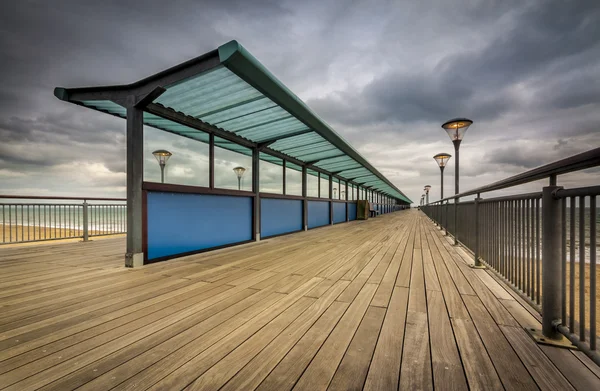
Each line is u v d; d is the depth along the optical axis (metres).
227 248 5.61
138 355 1.52
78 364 1.42
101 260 4.29
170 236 4.41
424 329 1.87
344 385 1.24
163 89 3.62
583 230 1.37
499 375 1.32
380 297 2.57
